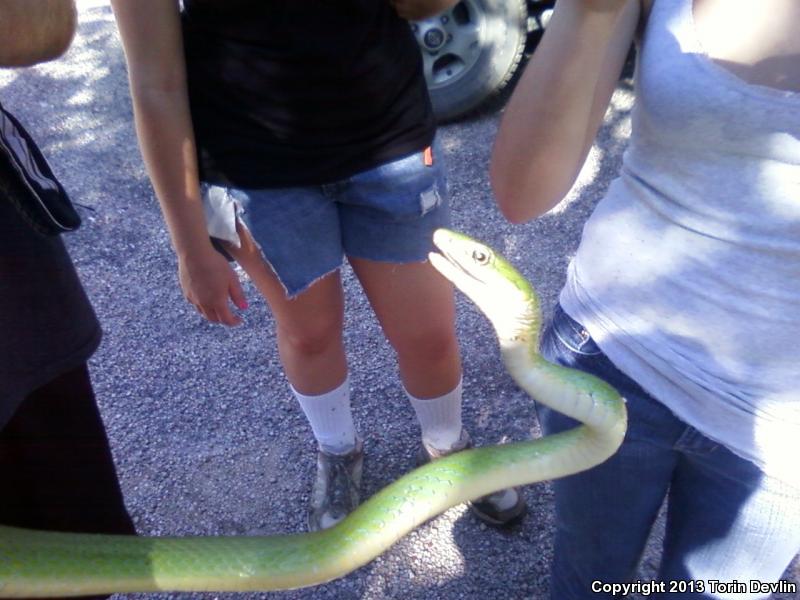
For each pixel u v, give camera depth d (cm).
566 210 282
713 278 101
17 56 88
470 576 178
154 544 99
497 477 108
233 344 246
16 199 95
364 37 128
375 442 208
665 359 109
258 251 145
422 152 142
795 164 92
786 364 103
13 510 112
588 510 127
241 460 210
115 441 219
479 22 309
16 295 99
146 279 275
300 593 178
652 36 99
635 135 107
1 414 97
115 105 375
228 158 135
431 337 164
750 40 92
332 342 169
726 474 113
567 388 102
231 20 126
